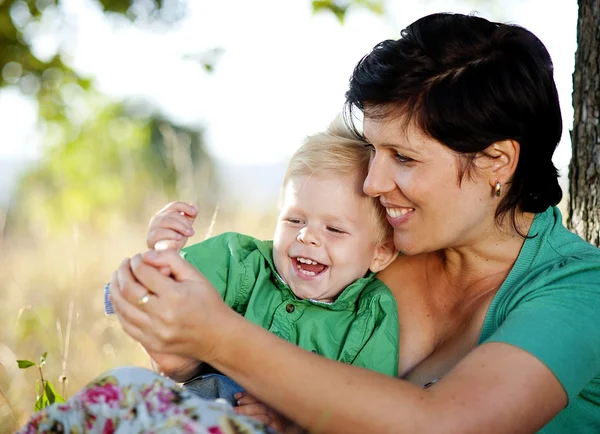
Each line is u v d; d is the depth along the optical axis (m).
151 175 7.61
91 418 1.52
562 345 1.61
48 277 4.68
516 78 1.80
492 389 1.54
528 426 1.56
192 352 1.59
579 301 1.69
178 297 1.54
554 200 1.94
